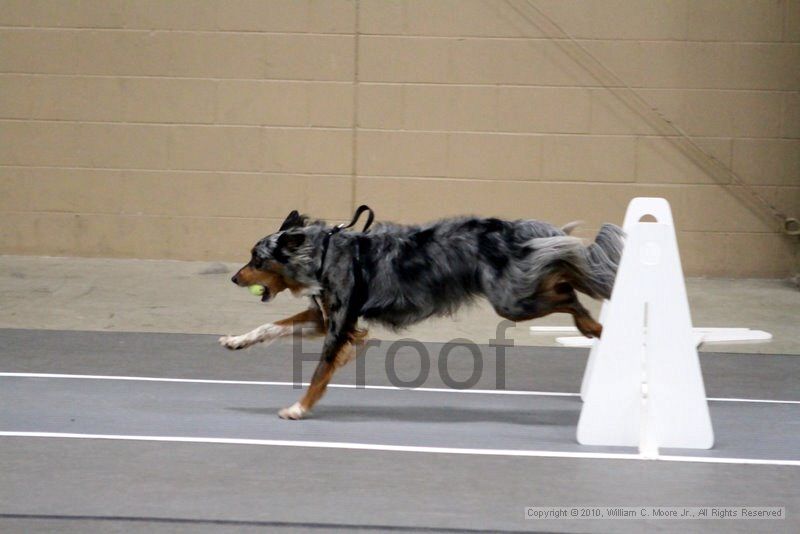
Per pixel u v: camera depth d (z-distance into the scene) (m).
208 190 15.80
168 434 7.73
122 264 15.62
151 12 15.52
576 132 15.48
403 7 15.41
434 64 15.48
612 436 7.61
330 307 8.41
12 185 15.88
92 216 15.89
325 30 15.50
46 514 5.89
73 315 12.58
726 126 15.41
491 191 15.65
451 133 15.56
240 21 15.52
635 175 15.53
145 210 15.86
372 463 7.05
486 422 8.36
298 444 7.51
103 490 6.34
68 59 15.62
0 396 8.85
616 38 15.32
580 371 10.52
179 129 15.70
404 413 8.62
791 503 6.34
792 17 15.20
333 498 6.26
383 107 15.58
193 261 15.91
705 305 13.88
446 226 8.47
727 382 10.08
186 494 6.29
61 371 9.92
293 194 15.79
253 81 15.60
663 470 7.00
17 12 15.58
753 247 15.59
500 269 8.20
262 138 15.70
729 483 6.73
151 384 9.49
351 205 15.77
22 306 12.95
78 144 15.77
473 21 15.37
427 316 8.48
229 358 10.73
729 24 15.25
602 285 8.16
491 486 6.57
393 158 15.67
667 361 7.52
